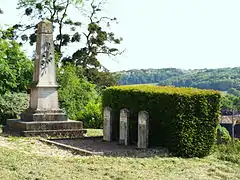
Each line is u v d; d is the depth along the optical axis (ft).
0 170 38.75
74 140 64.64
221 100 55.47
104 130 64.13
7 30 111.34
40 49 71.87
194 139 53.36
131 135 61.00
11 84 98.02
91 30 149.59
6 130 72.43
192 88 59.11
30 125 67.67
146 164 46.37
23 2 142.82
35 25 144.97
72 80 100.78
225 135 77.92
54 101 71.82
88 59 150.82
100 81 154.30
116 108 64.54
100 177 39.29
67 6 146.92
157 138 56.65
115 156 51.08
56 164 43.32
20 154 47.19
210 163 49.98
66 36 147.54
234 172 46.21
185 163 48.52
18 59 103.09
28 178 37.04
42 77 71.41
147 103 57.82
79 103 100.32
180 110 52.95
